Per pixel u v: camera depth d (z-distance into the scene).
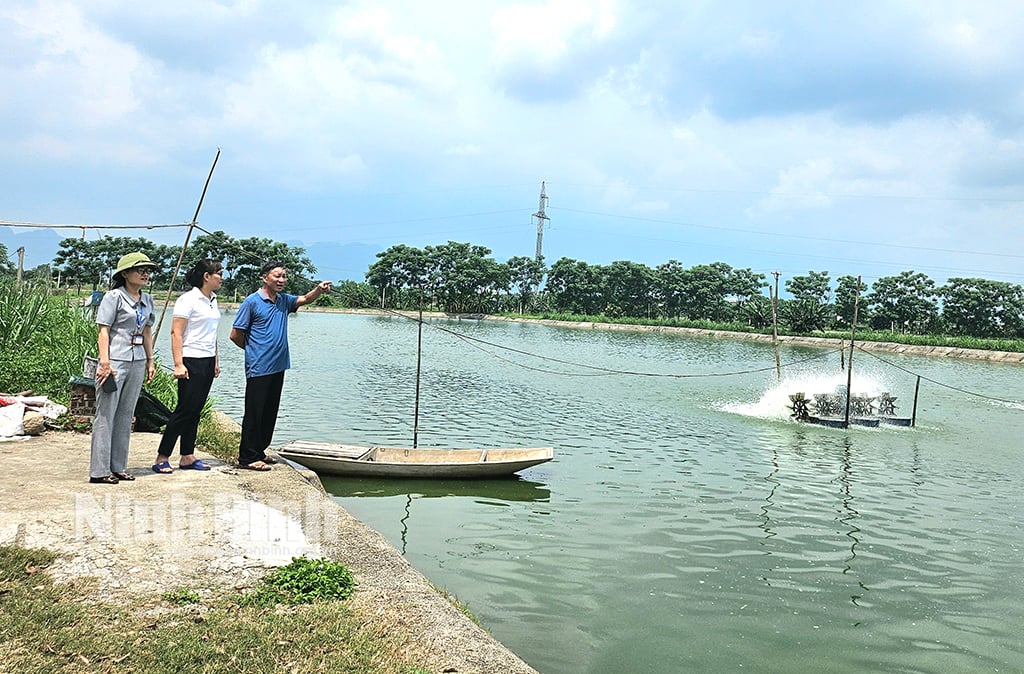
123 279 8.01
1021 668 7.79
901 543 11.95
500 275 107.12
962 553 11.55
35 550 5.86
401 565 6.75
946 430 24.03
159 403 11.53
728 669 7.41
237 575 5.92
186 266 92.38
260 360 9.21
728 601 9.16
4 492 7.23
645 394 29.45
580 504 13.23
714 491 14.79
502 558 10.25
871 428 23.86
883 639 8.32
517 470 14.59
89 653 4.61
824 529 12.54
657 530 11.95
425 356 41.75
